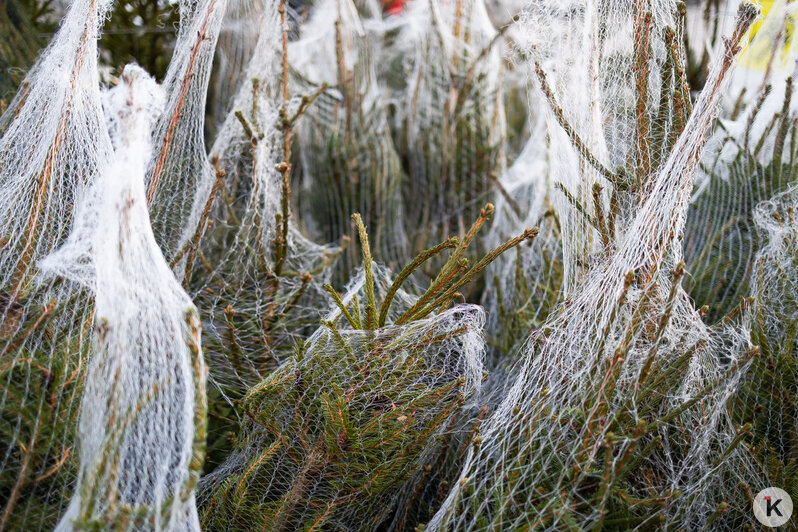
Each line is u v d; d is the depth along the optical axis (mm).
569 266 1818
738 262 1987
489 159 2666
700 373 1654
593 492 1537
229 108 2371
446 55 2689
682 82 1677
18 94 1834
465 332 1606
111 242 1411
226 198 2051
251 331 1901
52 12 2156
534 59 1810
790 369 1700
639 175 1681
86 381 1487
